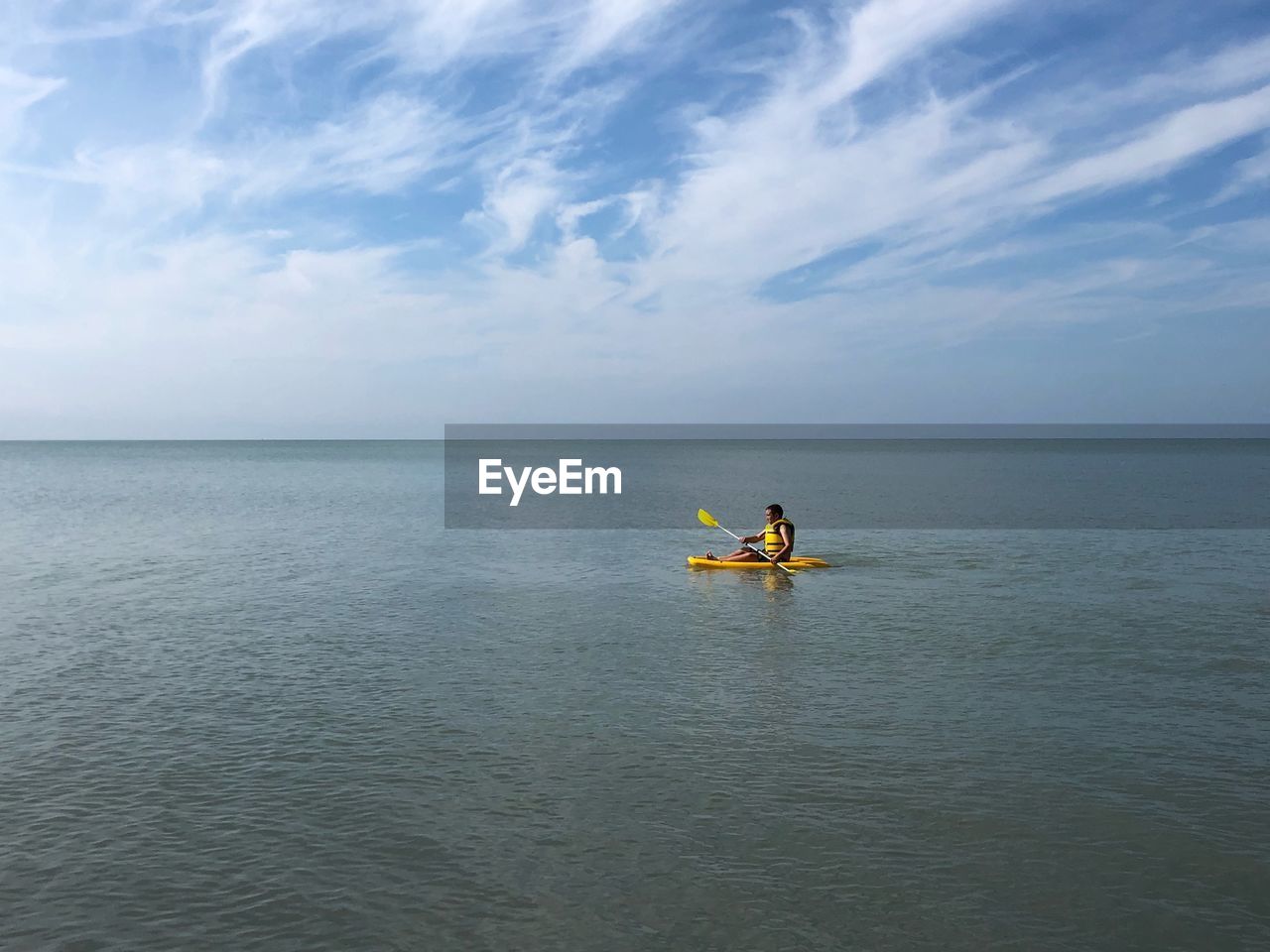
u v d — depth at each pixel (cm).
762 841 793
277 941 645
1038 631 1638
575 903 692
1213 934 654
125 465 12419
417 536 3350
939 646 1523
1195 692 1242
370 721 1123
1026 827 820
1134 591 2062
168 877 735
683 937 648
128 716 1148
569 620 1761
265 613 1841
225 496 5806
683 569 2469
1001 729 1088
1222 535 3256
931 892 709
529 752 1012
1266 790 902
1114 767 964
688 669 1370
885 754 1002
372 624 1727
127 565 2553
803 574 2350
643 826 822
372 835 806
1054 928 661
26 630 1675
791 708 1173
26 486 6994
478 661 1425
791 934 652
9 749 1027
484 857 766
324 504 5097
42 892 713
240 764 979
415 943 641
